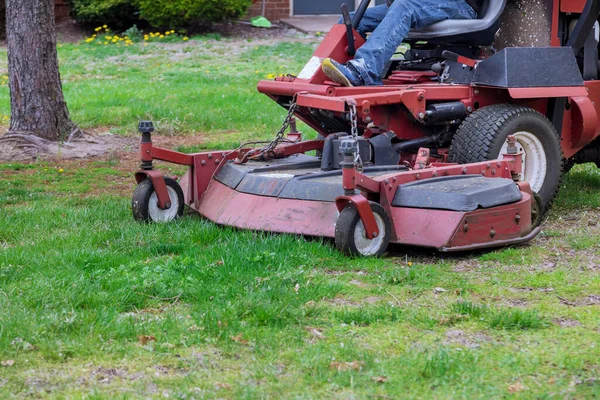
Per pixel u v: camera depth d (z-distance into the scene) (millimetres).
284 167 8172
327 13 27516
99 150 12508
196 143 12883
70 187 10125
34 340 5125
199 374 4758
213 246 7004
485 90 8312
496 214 6988
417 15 8422
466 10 8711
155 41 23734
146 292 5984
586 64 9008
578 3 8867
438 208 6867
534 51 8117
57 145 12508
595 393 4473
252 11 27016
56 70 12773
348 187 6672
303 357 4930
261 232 7273
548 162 8414
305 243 7020
